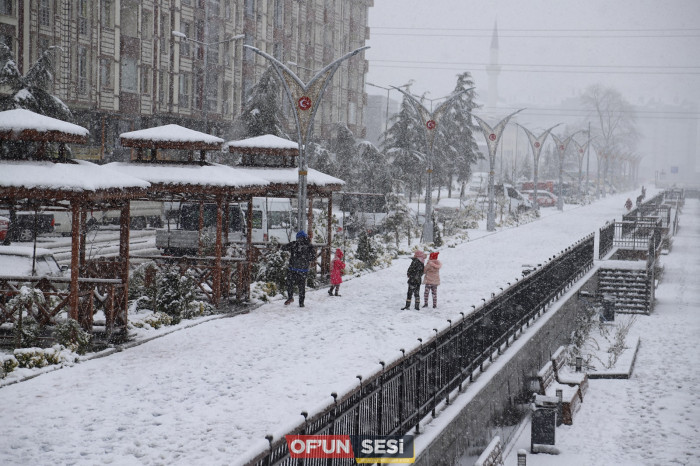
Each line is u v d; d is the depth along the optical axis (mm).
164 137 17562
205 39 53156
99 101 43250
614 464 13836
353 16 78312
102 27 43250
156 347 13562
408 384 10219
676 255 46344
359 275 25484
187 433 9094
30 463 8016
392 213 37875
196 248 23469
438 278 19172
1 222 29078
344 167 56688
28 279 13211
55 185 12125
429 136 36844
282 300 19562
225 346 13844
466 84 74500
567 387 17359
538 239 40625
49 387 10797
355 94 78688
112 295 13578
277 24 63781
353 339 14773
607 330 25875
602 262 31906
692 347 23750
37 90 30484
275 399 10555
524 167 115750
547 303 22000
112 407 10008
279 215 29578
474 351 13672
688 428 15820
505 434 15031
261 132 43969
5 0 37719
